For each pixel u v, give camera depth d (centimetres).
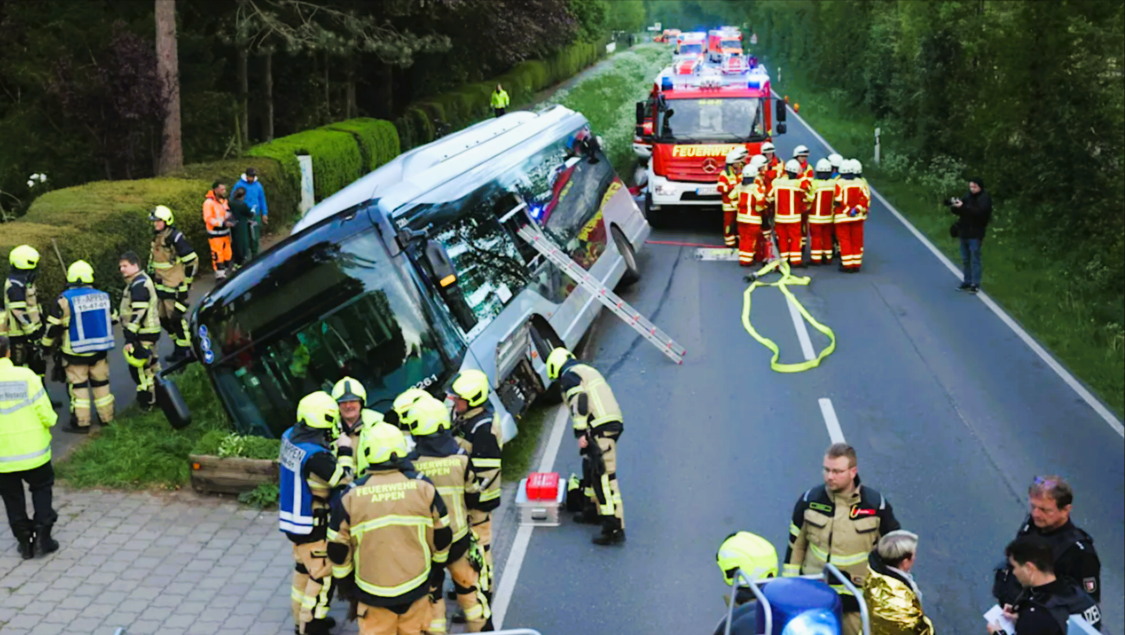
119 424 1192
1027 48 2245
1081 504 1062
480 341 1142
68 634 820
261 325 1105
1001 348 1519
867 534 679
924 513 1034
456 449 751
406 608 679
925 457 1158
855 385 1367
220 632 827
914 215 2444
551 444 1204
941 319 1653
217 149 2711
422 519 679
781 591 549
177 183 1872
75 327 1165
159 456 1112
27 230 1442
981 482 1100
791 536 705
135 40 2262
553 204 1496
